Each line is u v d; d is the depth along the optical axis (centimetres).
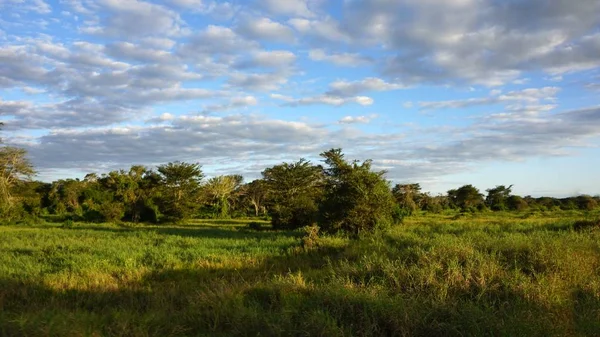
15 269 1359
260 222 5428
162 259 1548
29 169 5575
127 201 5809
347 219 2428
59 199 7462
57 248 1995
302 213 3828
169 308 889
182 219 5675
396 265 938
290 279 931
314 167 5922
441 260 941
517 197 8088
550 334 598
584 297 777
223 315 706
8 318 660
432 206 7512
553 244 1053
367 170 2534
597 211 6253
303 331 603
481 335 596
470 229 2139
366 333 615
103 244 2150
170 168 5772
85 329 621
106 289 1120
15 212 4931
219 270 1407
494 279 827
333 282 837
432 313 663
